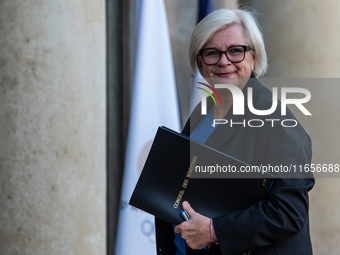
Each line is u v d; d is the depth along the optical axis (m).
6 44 5.47
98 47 5.71
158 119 7.10
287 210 3.28
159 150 3.61
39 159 5.41
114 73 8.60
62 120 5.43
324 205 6.67
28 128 5.41
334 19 6.54
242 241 3.32
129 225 6.86
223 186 3.51
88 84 5.59
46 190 5.41
